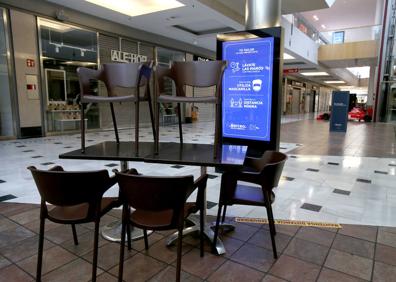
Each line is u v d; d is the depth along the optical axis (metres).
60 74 7.78
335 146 7.00
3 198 3.26
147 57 10.27
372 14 15.02
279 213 2.95
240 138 4.10
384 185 3.92
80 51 8.15
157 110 2.18
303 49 12.84
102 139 7.37
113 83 2.33
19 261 2.08
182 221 1.73
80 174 1.68
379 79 14.33
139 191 1.66
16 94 6.88
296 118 17.53
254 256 2.17
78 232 2.52
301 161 5.30
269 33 3.68
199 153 2.29
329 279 1.91
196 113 12.98
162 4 7.82
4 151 5.68
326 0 7.12
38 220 2.73
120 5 7.93
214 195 3.45
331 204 3.21
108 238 2.39
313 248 2.29
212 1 7.07
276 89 3.76
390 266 2.05
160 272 1.98
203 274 1.95
